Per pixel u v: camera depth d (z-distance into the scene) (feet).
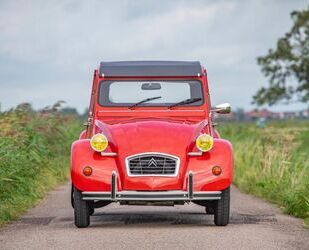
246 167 94.43
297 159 85.30
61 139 108.99
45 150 93.71
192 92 57.77
